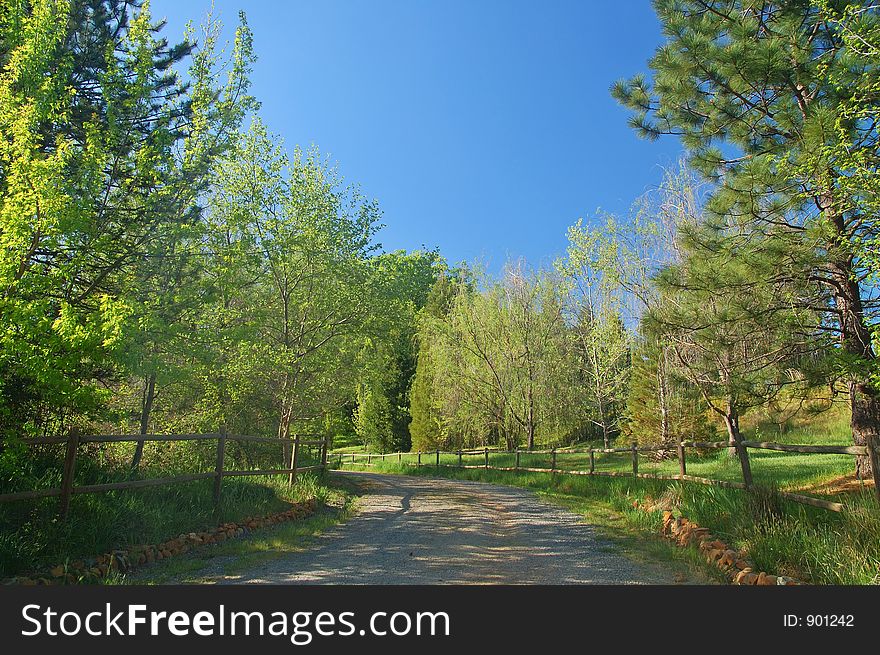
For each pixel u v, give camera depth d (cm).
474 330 3153
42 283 673
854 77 819
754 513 766
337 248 1703
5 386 703
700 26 1068
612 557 770
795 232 981
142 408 1288
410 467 2966
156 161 973
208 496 966
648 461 2097
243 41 1138
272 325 1648
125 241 947
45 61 803
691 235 1035
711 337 1039
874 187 732
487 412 3198
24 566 591
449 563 725
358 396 4062
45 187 659
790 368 1037
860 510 623
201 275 1143
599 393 2723
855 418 1024
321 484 1555
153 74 1056
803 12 966
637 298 2097
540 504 1402
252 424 1561
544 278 3097
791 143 982
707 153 1096
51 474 764
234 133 1169
